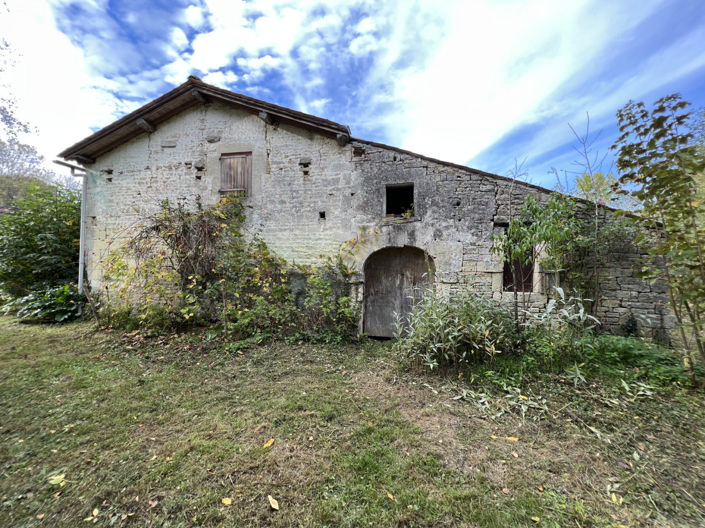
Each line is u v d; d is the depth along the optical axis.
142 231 5.98
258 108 6.00
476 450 2.36
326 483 2.02
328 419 2.81
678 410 2.75
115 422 2.73
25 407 2.98
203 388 3.44
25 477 2.06
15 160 16.44
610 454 2.28
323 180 5.97
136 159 6.79
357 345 5.11
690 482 2.00
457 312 3.95
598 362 3.61
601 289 4.86
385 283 5.90
